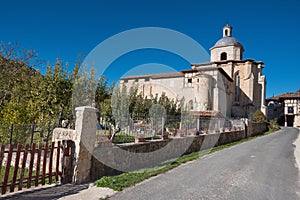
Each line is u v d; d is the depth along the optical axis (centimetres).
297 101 5172
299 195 533
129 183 583
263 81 4456
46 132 904
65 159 582
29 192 498
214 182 621
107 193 512
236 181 634
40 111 991
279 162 923
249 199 499
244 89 4350
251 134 2364
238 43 4756
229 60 4422
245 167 817
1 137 832
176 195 513
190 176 682
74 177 577
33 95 1024
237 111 4212
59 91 1020
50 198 469
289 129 3625
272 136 2341
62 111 1054
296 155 1111
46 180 589
